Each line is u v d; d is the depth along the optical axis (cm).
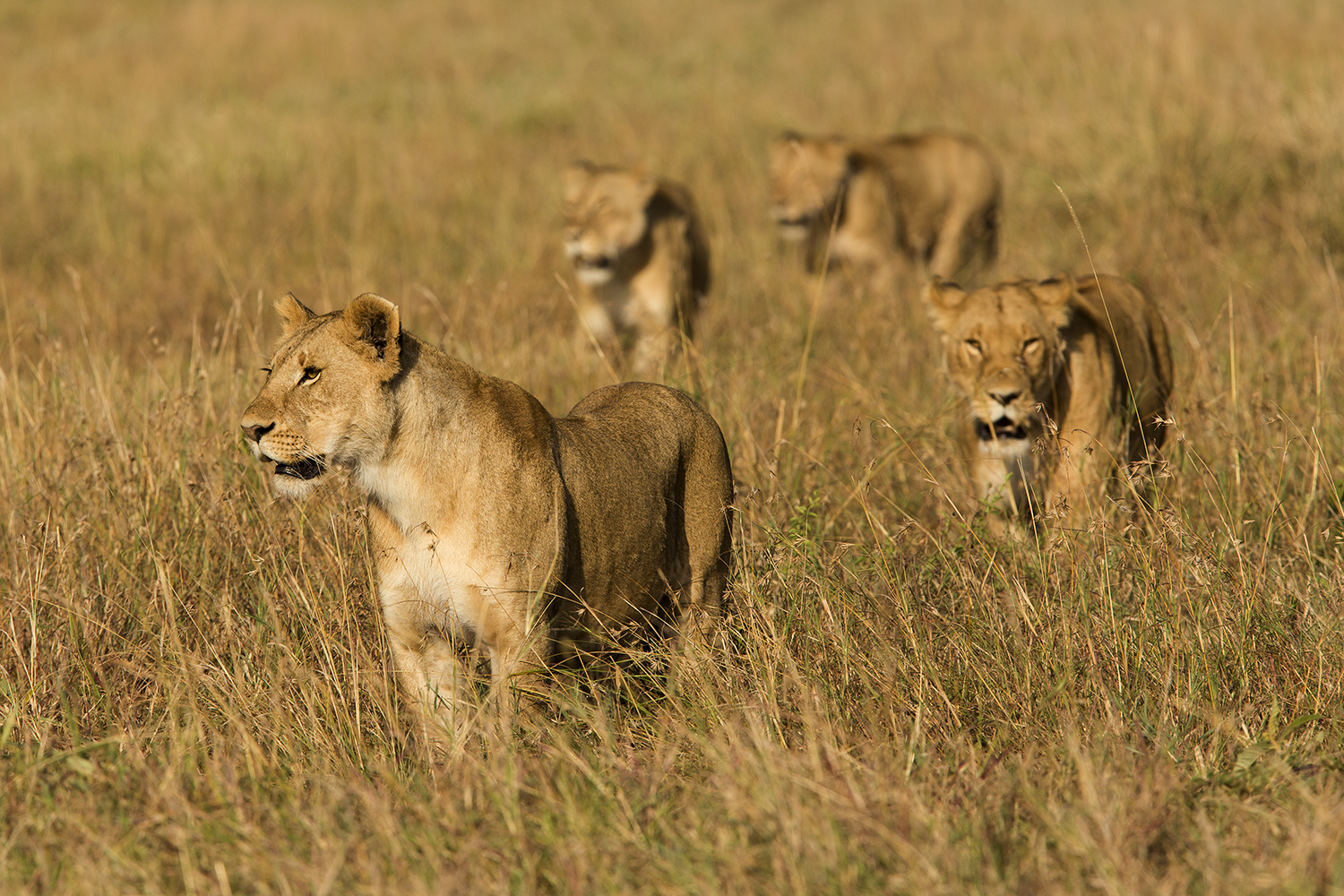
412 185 2314
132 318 1680
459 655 781
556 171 2505
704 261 1889
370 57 4028
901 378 1320
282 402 727
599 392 911
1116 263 1712
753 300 1730
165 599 860
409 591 752
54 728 782
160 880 610
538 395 1221
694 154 2623
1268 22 2808
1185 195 1867
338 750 749
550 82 3497
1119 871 571
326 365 727
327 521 921
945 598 862
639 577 834
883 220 2062
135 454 1007
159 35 4559
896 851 591
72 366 1199
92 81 3697
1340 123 1902
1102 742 693
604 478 801
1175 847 612
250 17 4716
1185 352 1318
